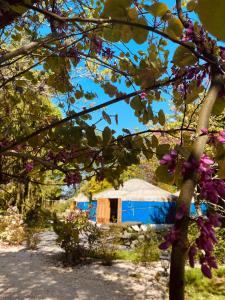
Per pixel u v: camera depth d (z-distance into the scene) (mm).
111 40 1146
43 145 2287
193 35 1229
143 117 1942
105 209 21484
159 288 8078
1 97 3072
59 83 3012
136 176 22766
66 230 10328
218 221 929
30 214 18344
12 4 1482
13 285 8031
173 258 723
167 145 1707
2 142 2332
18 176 2322
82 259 10555
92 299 7254
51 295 7402
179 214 765
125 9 924
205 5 362
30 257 11352
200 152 883
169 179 1210
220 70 1018
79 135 1908
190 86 1684
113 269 9680
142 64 1971
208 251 884
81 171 2283
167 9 945
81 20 1021
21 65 3539
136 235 13570
